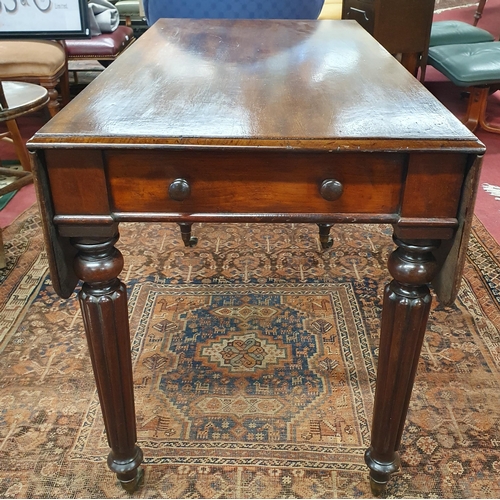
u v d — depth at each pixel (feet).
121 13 11.18
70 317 4.41
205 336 4.21
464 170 2.09
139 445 3.27
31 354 3.98
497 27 12.84
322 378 3.79
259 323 4.36
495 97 10.40
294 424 3.42
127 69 3.04
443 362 3.91
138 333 4.24
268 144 2.02
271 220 2.23
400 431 2.79
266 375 3.82
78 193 2.14
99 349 2.50
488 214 6.13
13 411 3.48
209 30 4.23
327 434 3.34
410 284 2.33
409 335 2.45
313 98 2.51
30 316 4.41
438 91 10.77
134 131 2.06
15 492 2.96
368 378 3.79
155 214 2.20
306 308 4.54
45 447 3.23
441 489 3.00
